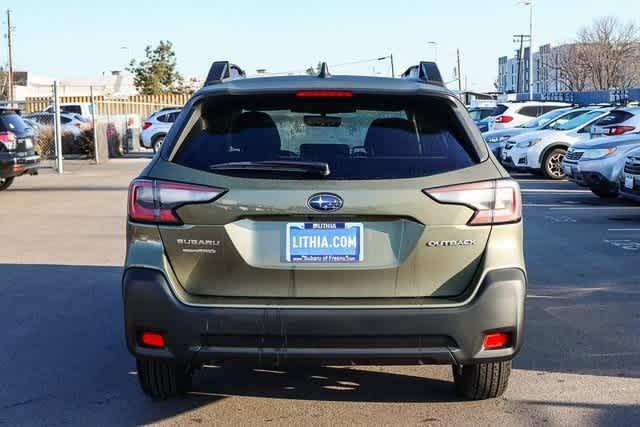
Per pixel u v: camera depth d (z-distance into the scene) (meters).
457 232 3.92
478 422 4.39
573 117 21.11
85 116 33.66
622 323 6.40
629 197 12.44
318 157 3.98
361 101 4.25
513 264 3.99
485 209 3.95
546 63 98.69
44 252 9.80
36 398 4.82
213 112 4.22
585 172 14.67
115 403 4.74
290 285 3.90
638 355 5.58
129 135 33.38
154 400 4.77
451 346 3.89
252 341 3.85
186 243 3.93
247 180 3.89
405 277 3.92
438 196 3.89
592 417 4.45
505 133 21.38
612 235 10.79
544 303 7.05
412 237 3.89
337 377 5.18
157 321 3.90
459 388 4.76
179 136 4.12
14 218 12.98
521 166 19.77
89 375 5.25
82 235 11.13
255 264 3.90
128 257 4.02
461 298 3.92
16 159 16.70
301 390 4.93
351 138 4.12
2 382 5.11
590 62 76.31
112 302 7.24
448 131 4.18
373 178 3.90
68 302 7.24
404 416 4.49
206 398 4.80
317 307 3.80
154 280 3.91
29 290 7.72
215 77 4.57
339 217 3.88
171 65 51.53
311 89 4.16
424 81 4.49
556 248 9.79
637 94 41.81
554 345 5.81
